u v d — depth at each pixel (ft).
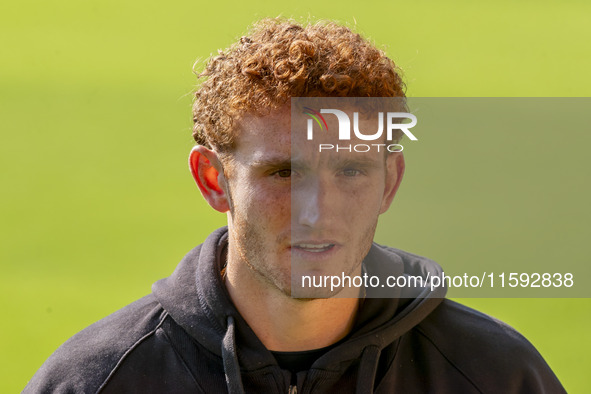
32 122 65.82
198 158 10.61
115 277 44.21
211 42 81.61
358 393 10.76
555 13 86.99
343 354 10.67
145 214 52.16
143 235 49.26
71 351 11.14
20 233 49.75
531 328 37.40
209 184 10.68
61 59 77.77
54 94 71.00
